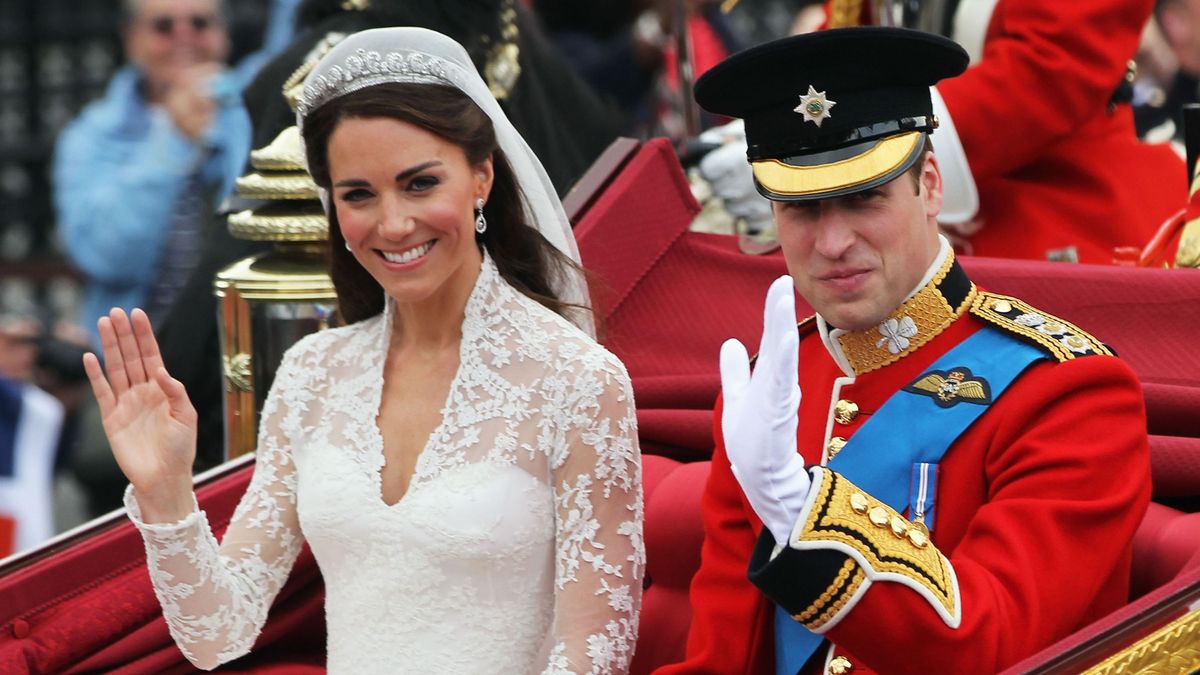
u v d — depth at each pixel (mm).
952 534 11117
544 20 24797
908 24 18375
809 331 12539
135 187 22172
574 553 11844
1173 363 13805
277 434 12852
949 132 16953
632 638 11984
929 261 11578
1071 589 10547
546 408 11930
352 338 12734
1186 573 11266
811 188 11148
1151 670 10461
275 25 23125
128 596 14758
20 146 32500
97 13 32344
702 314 15828
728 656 11906
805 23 25203
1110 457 10805
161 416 12086
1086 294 14172
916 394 11391
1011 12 17281
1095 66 17031
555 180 18969
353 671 12102
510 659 11875
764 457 10234
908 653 10297
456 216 11914
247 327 16797
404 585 11906
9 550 22250
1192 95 25359
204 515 12297
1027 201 17719
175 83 22312
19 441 22344
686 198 16141
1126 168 17953
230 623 12469
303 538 13031
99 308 22469
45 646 14461
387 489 12188
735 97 11461
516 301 12344
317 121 12008
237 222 17000
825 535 10281
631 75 24719
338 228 12750
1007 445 11070
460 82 11961
